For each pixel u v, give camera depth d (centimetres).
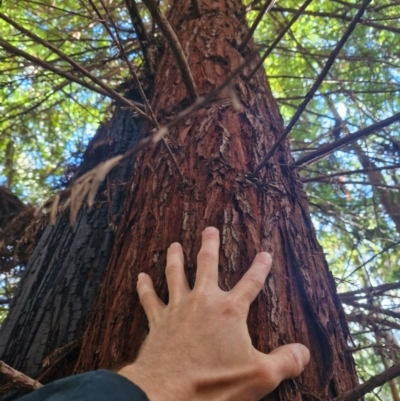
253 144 145
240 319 88
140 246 123
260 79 191
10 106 328
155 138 45
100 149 273
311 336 106
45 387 72
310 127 367
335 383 100
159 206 129
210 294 93
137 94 294
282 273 112
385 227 312
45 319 182
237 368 81
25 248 251
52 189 278
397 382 312
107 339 109
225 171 132
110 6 295
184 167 136
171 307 94
